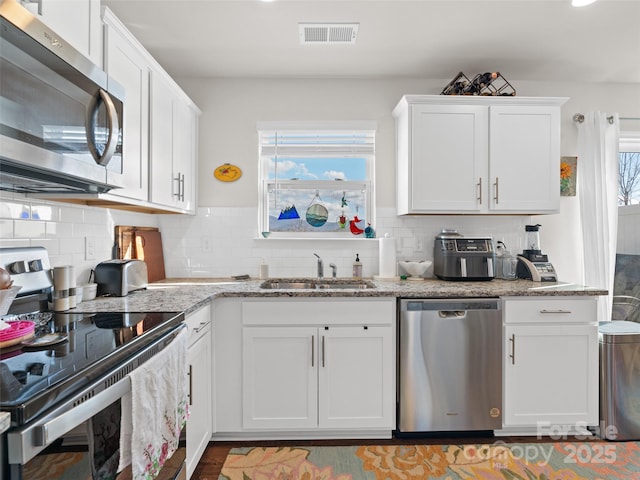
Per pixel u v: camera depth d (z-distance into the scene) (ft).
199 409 6.01
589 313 7.00
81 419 2.79
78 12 4.48
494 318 6.91
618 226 9.62
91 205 6.38
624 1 6.23
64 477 2.71
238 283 8.14
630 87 9.36
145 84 6.27
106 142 4.50
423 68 8.59
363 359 6.84
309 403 6.81
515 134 8.10
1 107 3.13
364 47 7.68
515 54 7.98
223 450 6.67
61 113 3.85
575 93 9.32
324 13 6.55
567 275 9.34
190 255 9.07
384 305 6.86
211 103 9.09
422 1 6.23
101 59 5.13
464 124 8.05
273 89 9.12
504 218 9.28
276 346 6.79
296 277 9.12
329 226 9.49
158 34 7.19
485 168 8.09
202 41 7.44
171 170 7.36
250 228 9.12
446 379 6.86
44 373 2.87
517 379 6.95
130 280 6.49
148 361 3.77
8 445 2.29
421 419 6.87
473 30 7.08
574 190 9.33
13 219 4.82
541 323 6.96
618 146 8.96
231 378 6.82
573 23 6.86
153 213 8.45
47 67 3.66
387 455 6.51
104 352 3.35
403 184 8.50
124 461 3.29
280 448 6.73
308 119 9.11
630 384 7.05
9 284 3.93
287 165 9.52
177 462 4.71
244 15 6.59
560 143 8.72
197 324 5.90
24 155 3.37
